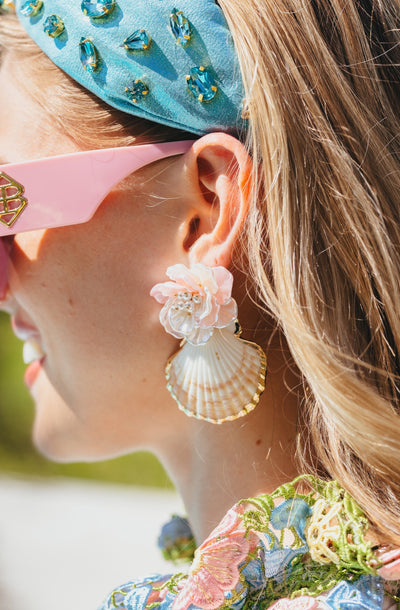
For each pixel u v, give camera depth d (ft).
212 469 2.07
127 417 2.11
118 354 2.06
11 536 6.49
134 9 1.96
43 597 5.43
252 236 1.94
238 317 2.02
